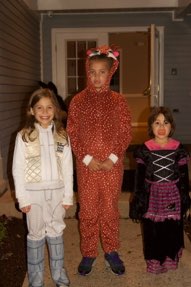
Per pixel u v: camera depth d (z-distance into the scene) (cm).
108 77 265
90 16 776
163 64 781
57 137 254
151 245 284
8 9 545
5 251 328
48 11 738
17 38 596
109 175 270
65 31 779
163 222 278
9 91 543
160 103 789
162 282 280
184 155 275
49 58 789
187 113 796
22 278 288
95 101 266
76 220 409
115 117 267
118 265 287
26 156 247
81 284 279
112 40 1187
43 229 255
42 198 247
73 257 326
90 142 268
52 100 248
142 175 277
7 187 482
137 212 280
